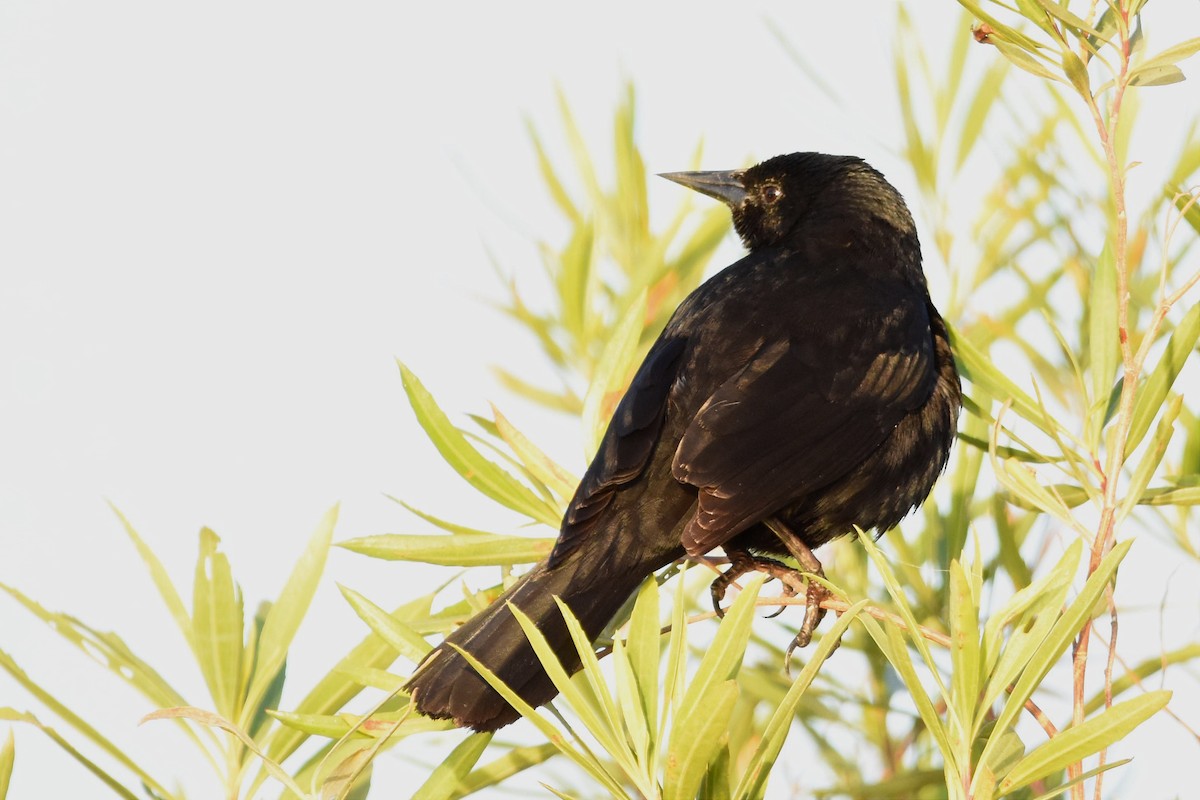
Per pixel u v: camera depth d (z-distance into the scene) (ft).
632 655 16.83
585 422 23.71
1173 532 22.12
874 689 23.12
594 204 25.48
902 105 24.94
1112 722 14.90
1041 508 19.02
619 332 23.71
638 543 23.66
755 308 26.27
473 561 22.06
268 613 21.21
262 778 19.90
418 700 20.67
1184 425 22.88
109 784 18.40
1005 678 15.93
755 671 23.18
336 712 21.07
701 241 25.89
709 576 24.84
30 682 19.40
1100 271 20.48
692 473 23.47
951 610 15.90
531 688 21.70
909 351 26.50
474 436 23.06
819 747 22.65
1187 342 18.79
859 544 25.52
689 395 24.93
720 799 16.01
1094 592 15.51
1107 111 19.53
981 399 23.35
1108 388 19.99
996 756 18.11
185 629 20.68
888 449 26.18
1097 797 16.43
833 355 25.67
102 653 20.07
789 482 24.26
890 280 28.55
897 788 21.01
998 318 24.36
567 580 23.09
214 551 20.83
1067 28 18.86
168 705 20.02
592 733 15.97
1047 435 20.36
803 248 29.22
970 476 23.66
